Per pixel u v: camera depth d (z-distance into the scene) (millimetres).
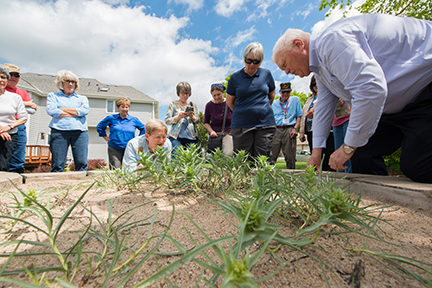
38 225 796
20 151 2787
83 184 1635
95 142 16172
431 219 859
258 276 508
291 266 545
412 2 4520
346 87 1224
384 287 482
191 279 504
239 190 1219
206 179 1307
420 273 526
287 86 3947
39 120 15227
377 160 1854
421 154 1233
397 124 1462
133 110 17672
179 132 3281
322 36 1269
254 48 2307
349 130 1268
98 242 671
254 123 2480
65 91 3035
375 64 1113
